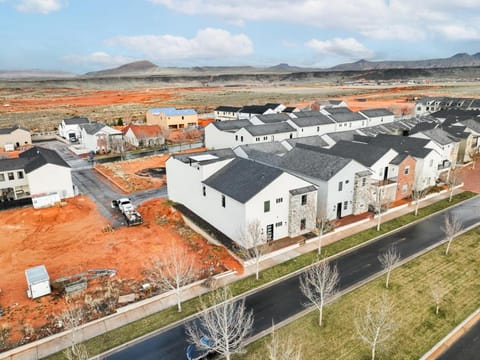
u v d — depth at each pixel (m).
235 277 27.39
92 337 21.14
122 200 42.41
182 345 20.30
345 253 30.81
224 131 69.81
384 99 161.62
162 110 104.06
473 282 25.81
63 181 45.56
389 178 42.66
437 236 33.62
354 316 22.27
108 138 72.88
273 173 32.12
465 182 50.34
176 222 38.72
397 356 19.00
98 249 32.69
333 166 37.19
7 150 74.56
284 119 75.44
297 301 24.11
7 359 19.48
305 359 18.92
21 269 29.45
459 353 19.20
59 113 130.12
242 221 30.59
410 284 25.75
